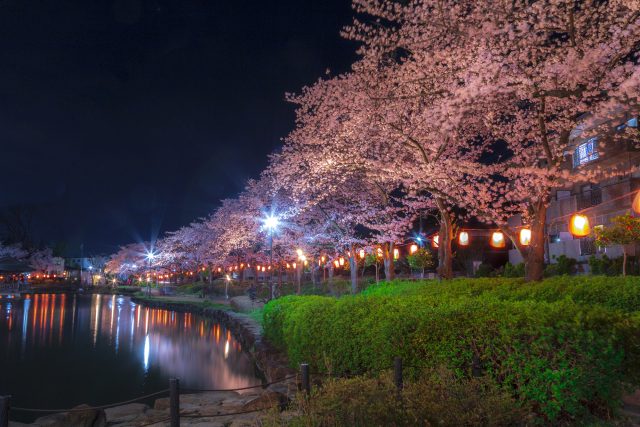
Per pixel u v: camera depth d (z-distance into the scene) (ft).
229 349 70.38
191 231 195.93
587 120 41.70
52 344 74.38
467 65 40.98
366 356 25.91
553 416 17.42
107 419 28.86
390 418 14.23
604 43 37.47
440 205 53.36
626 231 49.37
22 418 36.86
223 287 186.39
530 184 45.50
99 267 390.63
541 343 17.98
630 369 17.48
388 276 74.38
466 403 14.93
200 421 26.73
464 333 20.27
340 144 55.21
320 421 15.16
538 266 40.52
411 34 45.11
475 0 40.24
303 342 34.63
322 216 86.84
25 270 193.36
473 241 115.85
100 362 60.23
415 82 46.47
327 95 56.75
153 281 294.87
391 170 50.21
